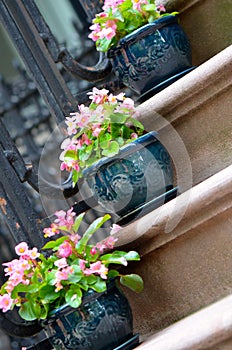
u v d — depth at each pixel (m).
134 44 1.93
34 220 1.70
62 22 4.93
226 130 1.77
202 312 1.43
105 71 2.16
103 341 1.53
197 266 1.55
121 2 1.95
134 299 1.69
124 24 1.96
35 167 1.81
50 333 1.56
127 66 1.96
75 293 1.50
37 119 4.23
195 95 1.78
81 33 4.03
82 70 2.09
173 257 1.59
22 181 1.75
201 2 2.03
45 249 1.69
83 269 1.51
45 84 1.94
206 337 1.16
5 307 1.49
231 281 1.50
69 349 1.54
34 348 1.64
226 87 1.73
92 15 2.28
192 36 2.09
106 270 1.50
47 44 2.01
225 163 1.77
